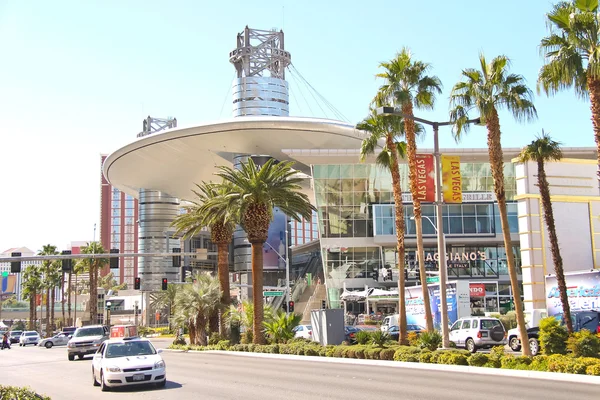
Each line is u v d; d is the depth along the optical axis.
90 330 37.47
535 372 19.98
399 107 31.30
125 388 18.55
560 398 14.12
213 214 42.47
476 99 25.08
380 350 27.48
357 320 54.47
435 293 38.00
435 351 25.16
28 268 108.00
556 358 20.48
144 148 94.69
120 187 125.75
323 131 83.31
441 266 27.48
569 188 41.22
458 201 28.14
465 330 31.30
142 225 123.50
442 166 28.11
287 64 119.81
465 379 19.00
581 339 22.11
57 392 18.22
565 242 40.69
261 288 37.94
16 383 21.75
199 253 46.12
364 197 73.12
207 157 93.75
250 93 113.88
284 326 37.84
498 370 21.23
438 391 15.78
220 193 44.62
